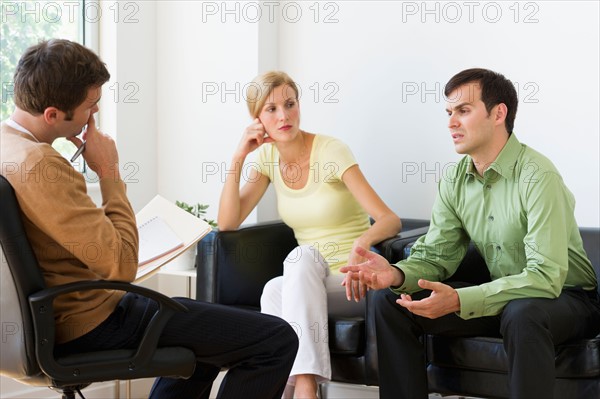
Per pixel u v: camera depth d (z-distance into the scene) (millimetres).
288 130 3090
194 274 3383
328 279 2924
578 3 3160
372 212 2990
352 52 3652
